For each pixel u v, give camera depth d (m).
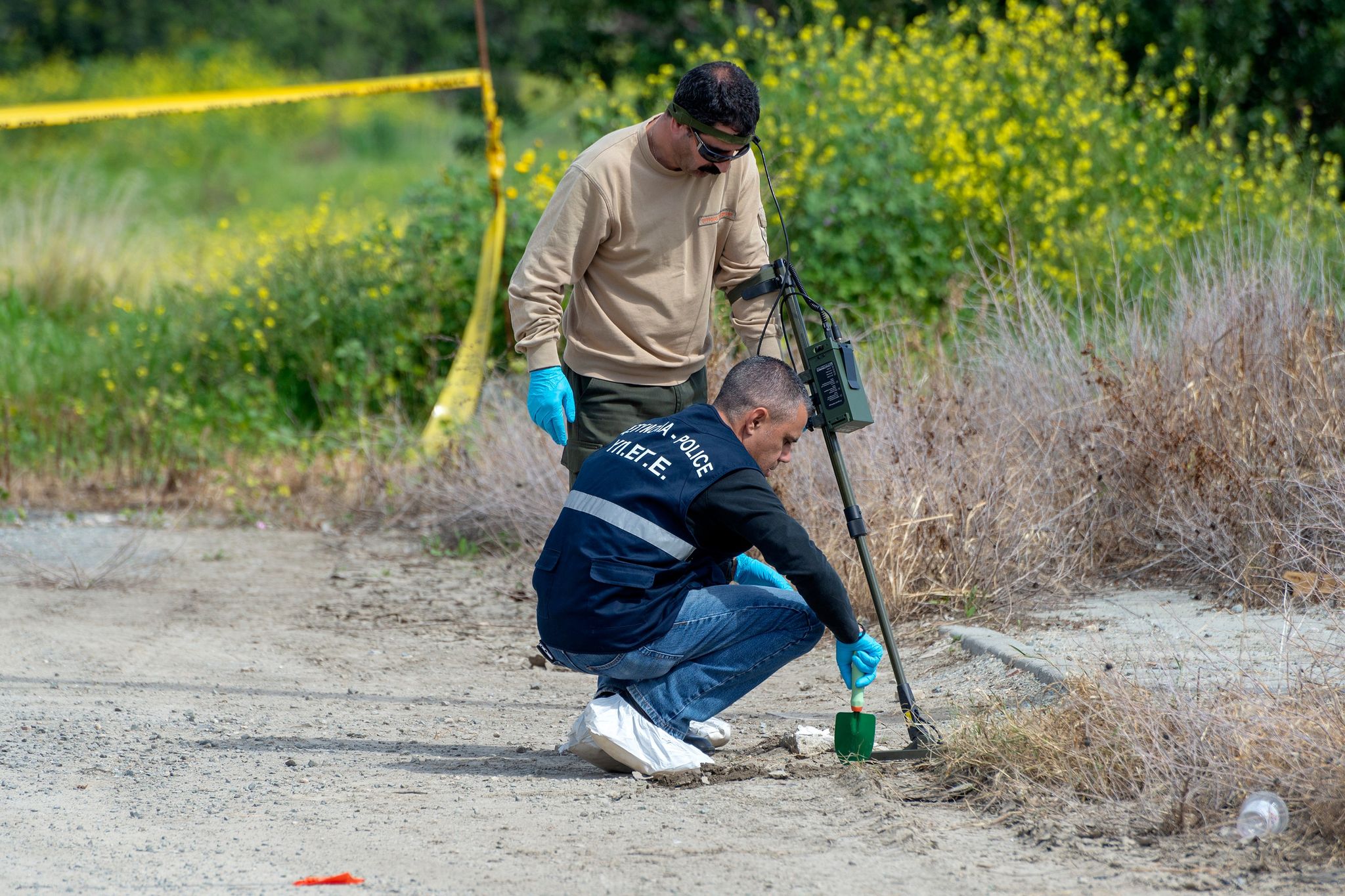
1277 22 31.75
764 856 8.09
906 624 14.22
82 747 10.88
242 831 8.81
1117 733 9.02
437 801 9.44
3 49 90.38
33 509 21.67
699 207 10.64
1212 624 12.66
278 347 26.55
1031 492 15.36
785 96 25.73
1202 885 7.35
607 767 10.09
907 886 7.51
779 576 10.55
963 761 9.34
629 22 42.50
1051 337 17.81
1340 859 7.55
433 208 26.33
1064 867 7.71
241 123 80.19
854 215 23.20
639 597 9.35
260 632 15.52
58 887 7.77
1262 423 14.88
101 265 34.03
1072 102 25.84
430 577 18.14
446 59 94.25
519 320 10.66
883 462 15.60
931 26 30.84
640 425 9.83
